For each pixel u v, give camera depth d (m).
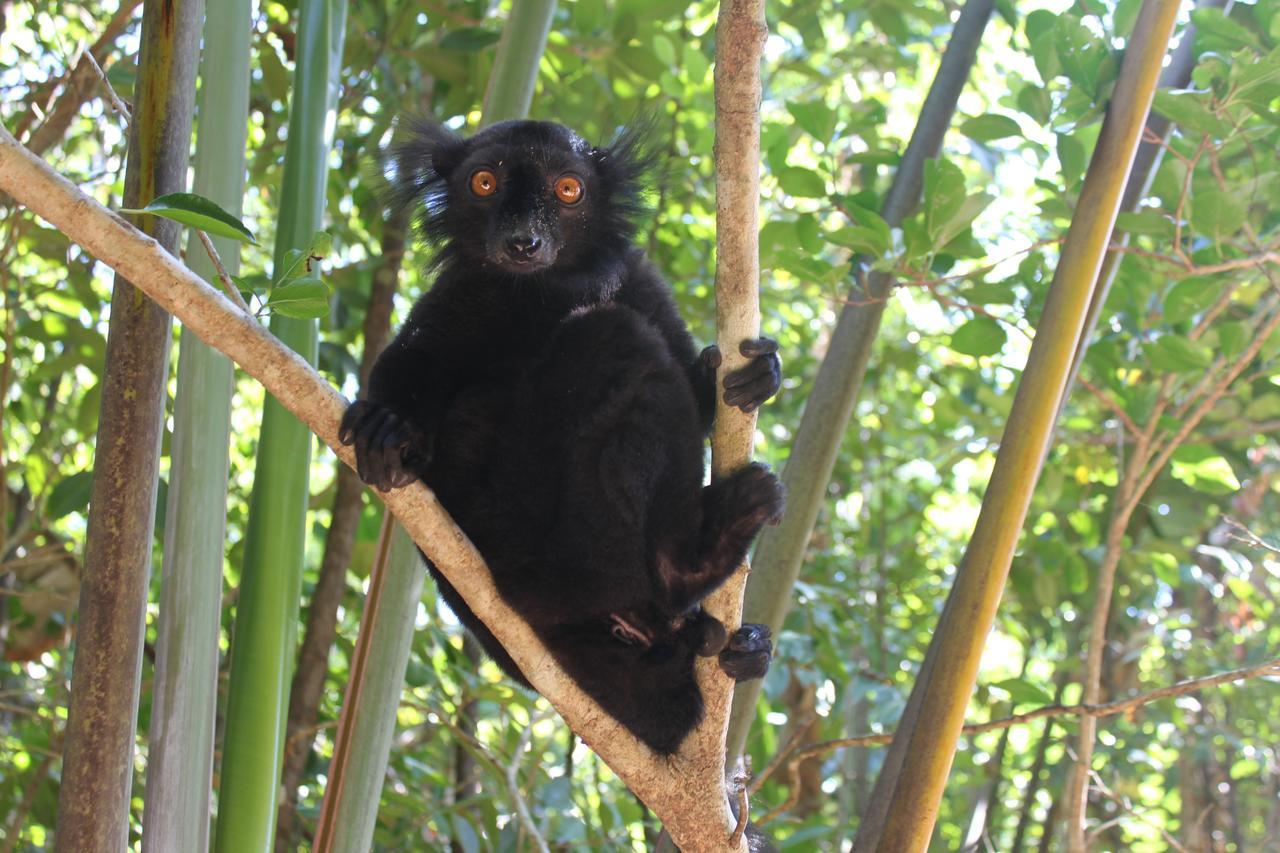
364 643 3.67
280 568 3.26
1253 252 4.90
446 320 3.94
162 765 3.02
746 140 2.78
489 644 3.79
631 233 4.54
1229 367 5.22
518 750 5.52
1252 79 4.32
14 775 6.17
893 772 3.84
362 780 3.54
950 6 6.74
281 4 6.10
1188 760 7.48
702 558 3.37
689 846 3.30
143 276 2.58
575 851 5.96
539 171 4.25
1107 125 3.34
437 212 4.66
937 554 8.71
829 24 8.24
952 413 6.87
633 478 3.40
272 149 6.29
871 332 4.38
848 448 8.20
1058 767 7.54
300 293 2.73
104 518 2.90
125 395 2.91
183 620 3.09
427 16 6.71
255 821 3.11
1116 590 7.25
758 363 3.10
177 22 3.02
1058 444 6.66
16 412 6.78
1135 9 4.56
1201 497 6.50
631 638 3.46
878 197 5.08
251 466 7.86
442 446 3.59
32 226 5.86
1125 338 5.86
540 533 3.47
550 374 3.50
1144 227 4.65
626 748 3.23
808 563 7.88
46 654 7.41
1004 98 5.46
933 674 3.26
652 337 3.53
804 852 5.89
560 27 6.53
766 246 5.15
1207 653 7.21
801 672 6.16
